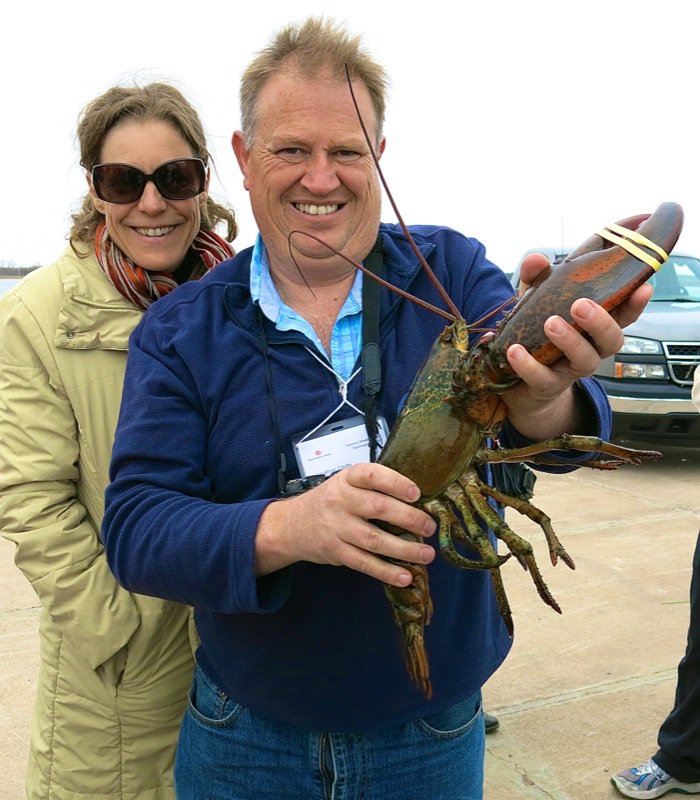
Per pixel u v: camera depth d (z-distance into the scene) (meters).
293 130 0.88
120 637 1.15
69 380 1.18
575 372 0.70
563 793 1.61
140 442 0.90
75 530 1.18
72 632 1.16
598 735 1.79
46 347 1.18
